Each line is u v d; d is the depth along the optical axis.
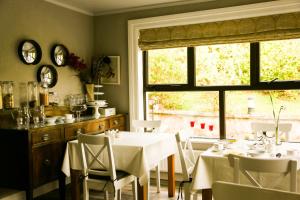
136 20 4.33
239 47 3.93
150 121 3.85
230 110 4.04
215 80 4.09
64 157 3.03
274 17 3.62
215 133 4.13
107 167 2.75
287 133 3.21
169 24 4.15
